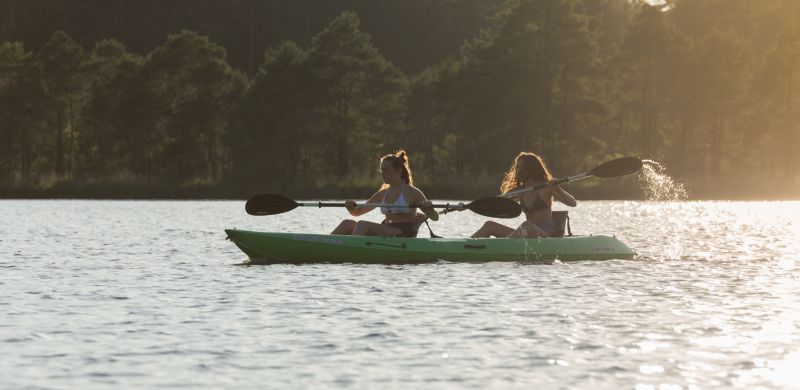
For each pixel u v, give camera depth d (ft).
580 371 52.54
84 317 70.23
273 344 59.88
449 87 619.26
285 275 96.58
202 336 62.54
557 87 574.56
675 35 607.37
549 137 563.48
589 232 190.49
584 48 558.15
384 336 62.39
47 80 619.67
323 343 60.08
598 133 575.38
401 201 112.78
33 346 59.36
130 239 155.53
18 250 130.21
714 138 604.90
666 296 81.51
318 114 577.02
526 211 116.06
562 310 73.20
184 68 614.34
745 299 79.87
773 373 51.90
